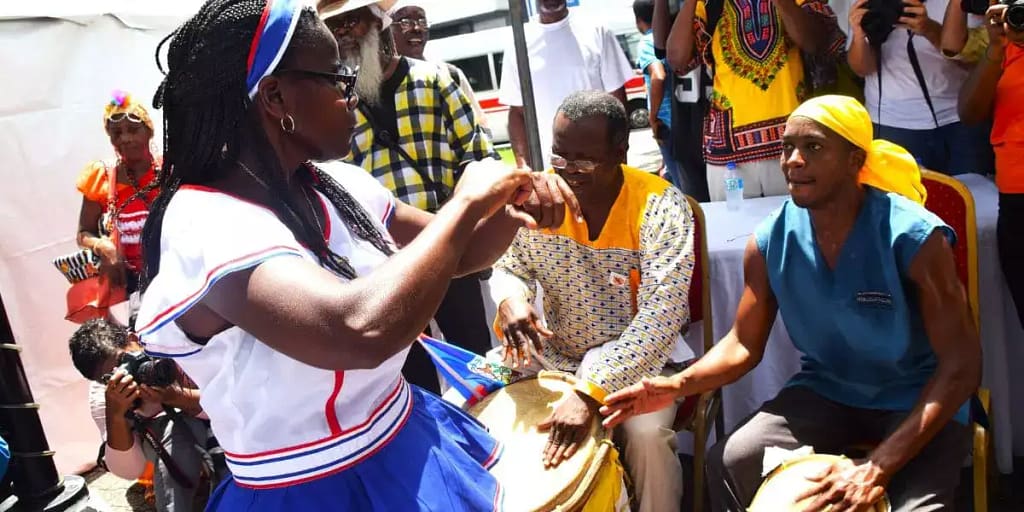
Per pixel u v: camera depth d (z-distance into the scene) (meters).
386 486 1.16
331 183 1.29
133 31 3.93
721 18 3.58
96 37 3.76
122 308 3.73
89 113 3.78
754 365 2.23
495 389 2.16
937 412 1.87
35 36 3.53
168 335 1.09
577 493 1.67
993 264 2.69
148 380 2.54
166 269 1.04
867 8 3.29
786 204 2.14
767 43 3.48
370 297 0.95
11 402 2.55
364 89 2.85
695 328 2.81
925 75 3.34
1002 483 2.78
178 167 1.12
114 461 2.72
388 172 2.95
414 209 1.49
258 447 1.13
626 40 9.30
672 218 2.29
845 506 1.79
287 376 1.09
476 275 3.21
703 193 4.27
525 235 2.38
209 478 2.61
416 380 3.15
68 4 3.59
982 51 3.19
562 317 2.47
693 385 2.15
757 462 2.11
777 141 3.53
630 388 2.02
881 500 1.82
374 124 2.93
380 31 2.86
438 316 3.25
